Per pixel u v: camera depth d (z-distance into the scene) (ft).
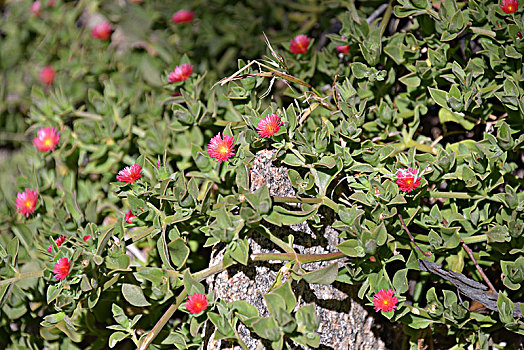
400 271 2.69
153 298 2.73
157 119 3.20
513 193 2.71
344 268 2.72
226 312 2.68
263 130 2.73
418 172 2.74
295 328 2.59
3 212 3.20
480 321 2.74
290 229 2.80
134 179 2.79
